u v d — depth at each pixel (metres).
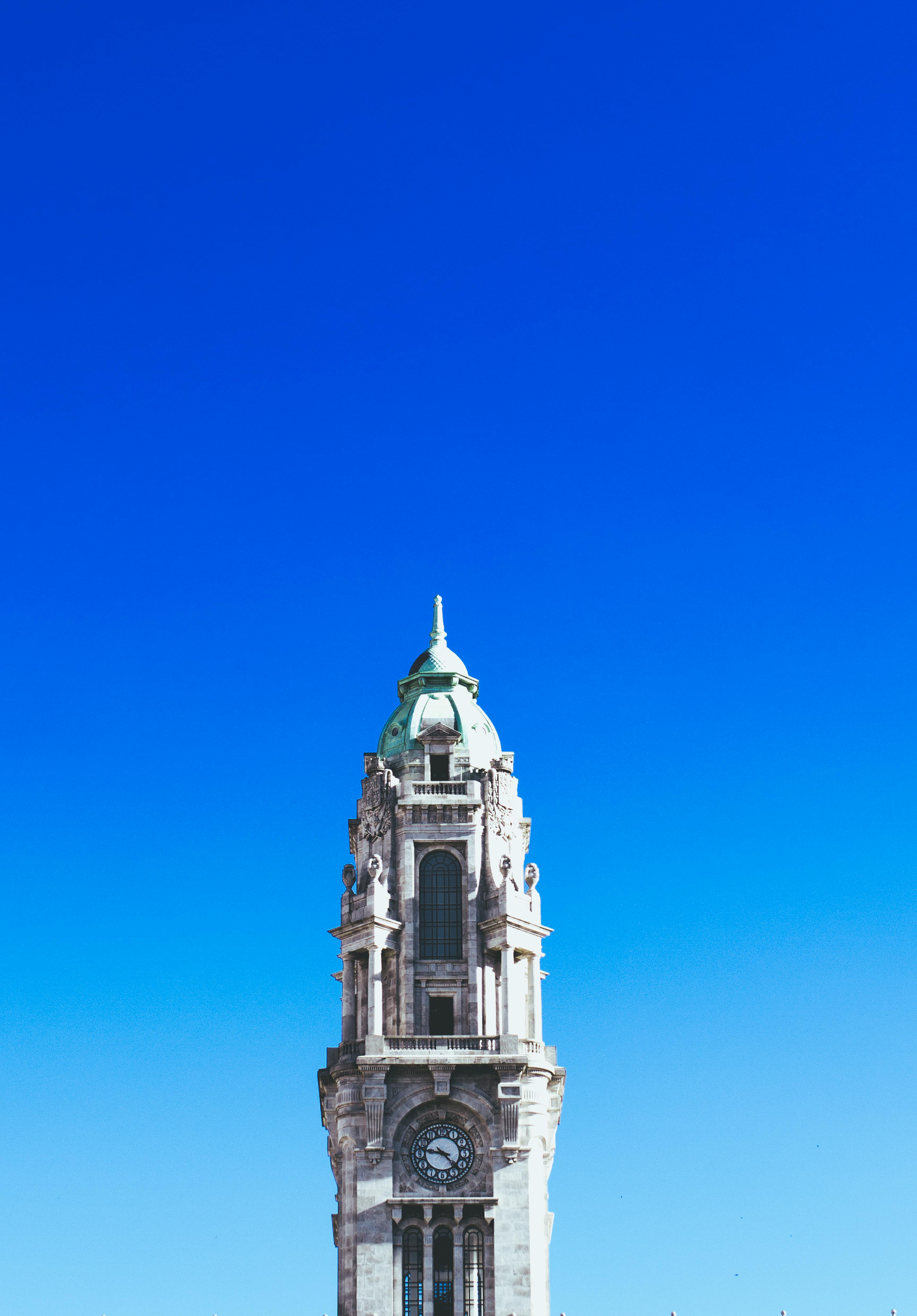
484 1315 115.69
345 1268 118.56
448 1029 126.69
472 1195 119.00
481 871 130.75
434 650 143.00
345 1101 122.38
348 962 128.75
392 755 137.25
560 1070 126.75
